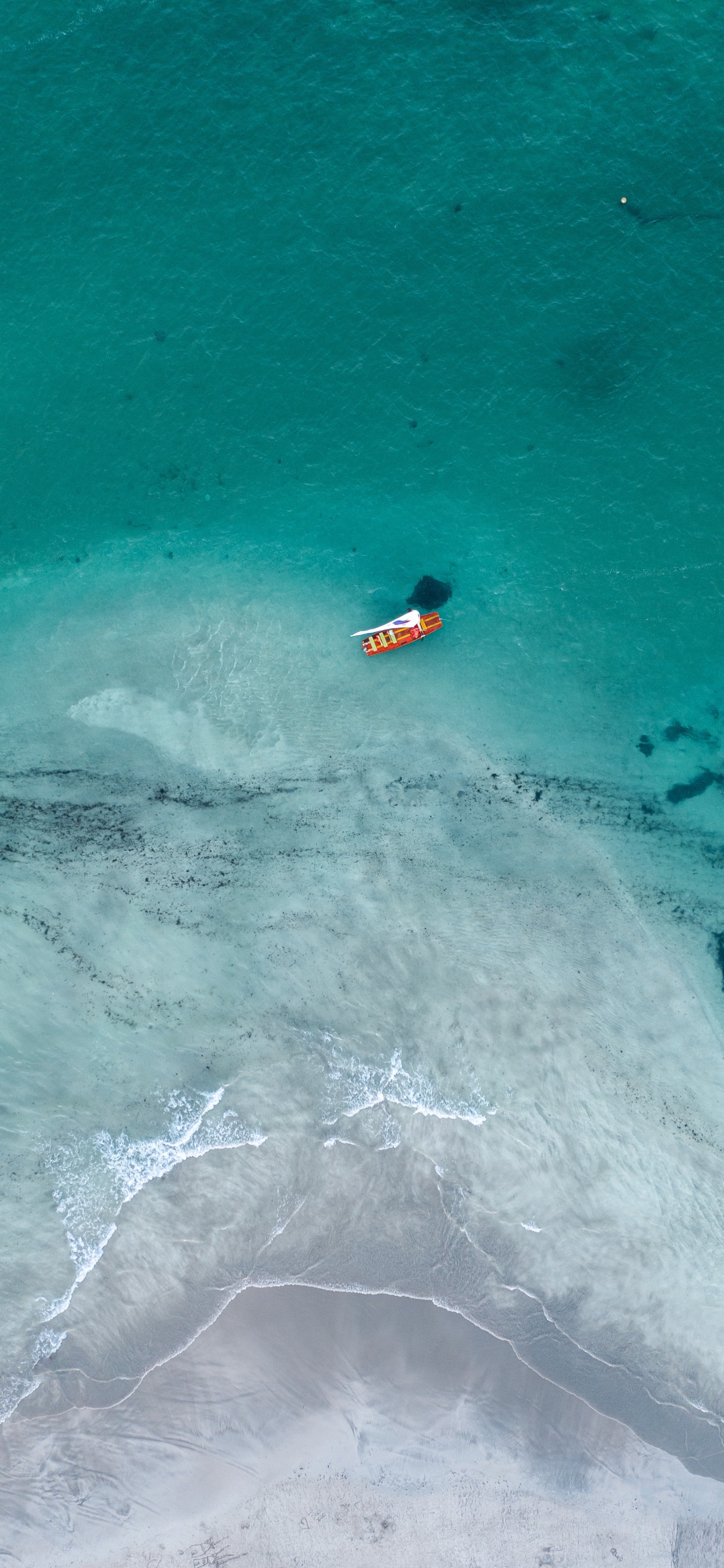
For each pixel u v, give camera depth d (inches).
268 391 1631.4
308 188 1678.2
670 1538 1277.1
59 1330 1307.8
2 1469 1267.2
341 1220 1346.0
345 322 1646.2
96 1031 1411.2
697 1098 1422.2
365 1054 1409.9
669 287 1648.6
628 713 1549.0
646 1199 1378.0
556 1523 1272.1
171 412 1628.9
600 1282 1344.7
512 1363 1310.3
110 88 1712.6
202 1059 1405.0
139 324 1651.1
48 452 1619.1
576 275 1651.1
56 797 1493.6
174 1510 1257.4
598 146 1676.9
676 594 1579.7
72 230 1676.9
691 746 1537.9
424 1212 1352.1
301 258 1663.4
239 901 1465.3
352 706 1533.0
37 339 1649.9
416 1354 1305.4
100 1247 1336.1
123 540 1590.8
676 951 1471.5
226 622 1558.8
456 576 1579.7
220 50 1715.1
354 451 1614.2
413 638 1541.6
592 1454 1294.3
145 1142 1374.3
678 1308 1343.5
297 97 1700.3
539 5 1704.0
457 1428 1288.1
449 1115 1391.5
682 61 1690.5
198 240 1670.8
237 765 1509.6
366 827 1496.1
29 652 1546.5
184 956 1441.9
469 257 1658.5
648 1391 1317.7
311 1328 1309.1
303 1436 1278.3
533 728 1539.1
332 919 1461.6
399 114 1691.7
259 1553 1248.2
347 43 1707.7
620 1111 1408.7
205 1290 1321.4
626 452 1612.9
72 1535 1248.8
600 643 1567.4
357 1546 1253.1
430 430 1616.6
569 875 1491.1
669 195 1665.8
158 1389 1289.4
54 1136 1375.5
